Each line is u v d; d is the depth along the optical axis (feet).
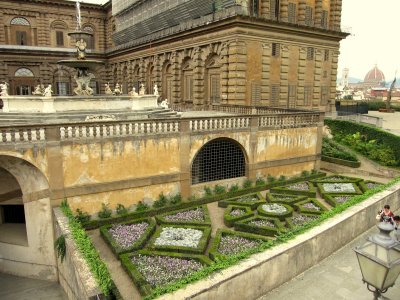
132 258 43.98
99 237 52.06
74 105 78.28
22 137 48.42
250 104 108.78
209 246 48.67
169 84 139.85
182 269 41.19
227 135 67.77
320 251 41.16
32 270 53.83
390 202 56.90
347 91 370.73
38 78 184.96
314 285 36.52
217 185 69.26
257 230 52.95
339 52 134.21
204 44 114.73
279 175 78.69
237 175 73.41
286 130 77.56
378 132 96.27
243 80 105.29
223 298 31.17
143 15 159.63
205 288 29.66
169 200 62.90
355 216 46.98
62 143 51.24
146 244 49.49
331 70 133.90
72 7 198.18
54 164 50.88
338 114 137.08
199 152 67.46
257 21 103.55
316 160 85.61
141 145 58.13
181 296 28.68
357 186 74.02
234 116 68.08
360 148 97.40
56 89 190.49
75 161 52.75
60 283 51.42
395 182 62.85
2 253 54.65
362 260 21.91
